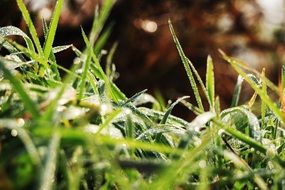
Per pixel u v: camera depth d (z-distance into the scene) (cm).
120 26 96
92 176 18
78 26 88
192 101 94
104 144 17
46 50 24
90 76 23
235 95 26
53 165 16
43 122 16
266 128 24
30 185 15
